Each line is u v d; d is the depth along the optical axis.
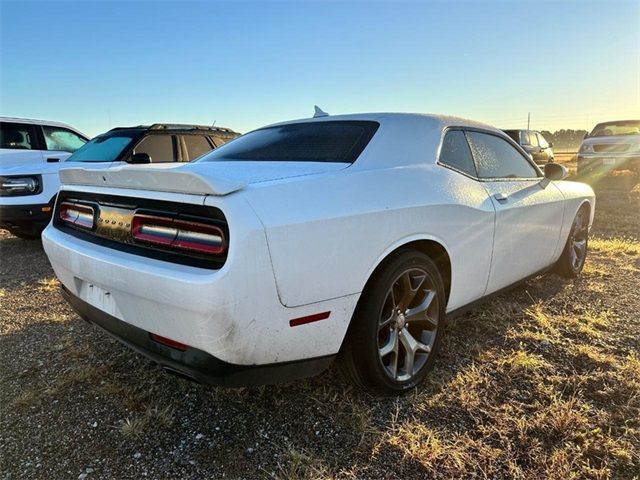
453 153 3.05
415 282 2.57
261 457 2.12
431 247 2.69
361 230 2.22
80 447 2.19
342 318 2.20
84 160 6.50
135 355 3.05
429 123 2.99
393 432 2.27
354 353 2.37
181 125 7.05
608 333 3.33
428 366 2.70
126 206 2.25
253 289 1.87
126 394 2.60
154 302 1.97
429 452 2.12
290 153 2.76
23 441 2.24
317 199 2.13
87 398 2.58
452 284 2.83
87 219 2.53
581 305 3.84
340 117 3.09
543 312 3.70
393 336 2.51
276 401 2.52
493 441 2.21
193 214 1.97
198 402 2.52
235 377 1.98
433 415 2.40
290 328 2.01
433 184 2.70
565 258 4.34
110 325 2.31
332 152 2.65
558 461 2.07
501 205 3.15
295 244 1.97
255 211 1.91
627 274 4.75
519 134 14.71
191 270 1.88
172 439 2.24
